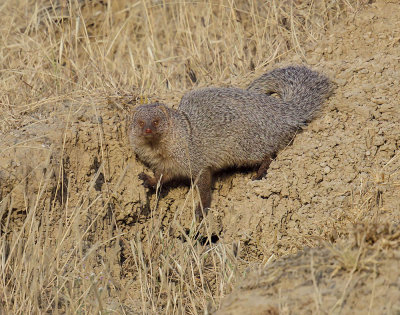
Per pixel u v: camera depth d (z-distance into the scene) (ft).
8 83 40.55
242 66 41.42
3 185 29.58
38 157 30.58
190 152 32.91
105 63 42.96
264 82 36.68
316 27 42.57
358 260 22.53
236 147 33.60
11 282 27.55
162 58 45.39
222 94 34.27
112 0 51.26
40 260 27.71
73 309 25.25
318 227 30.12
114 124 33.68
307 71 36.17
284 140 34.09
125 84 40.60
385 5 40.42
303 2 44.60
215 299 28.07
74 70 42.65
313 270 22.29
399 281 21.49
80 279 27.71
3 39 44.96
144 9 48.57
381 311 20.47
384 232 23.91
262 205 31.68
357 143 32.40
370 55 38.11
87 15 50.03
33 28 47.83
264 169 33.88
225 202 34.19
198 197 33.19
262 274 24.34
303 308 21.15
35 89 39.11
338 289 21.79
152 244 32.19
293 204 31.53
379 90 33.99
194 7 48.29
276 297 22.15
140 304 28.48
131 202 32.71
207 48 43.93
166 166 33.32
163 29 49.03
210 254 31.37
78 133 32.22
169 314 27.63
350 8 41.93
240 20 46.50
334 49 39.17
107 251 31.30
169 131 32.42
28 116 34.58
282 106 34.35
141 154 33.14
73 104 35.01
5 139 31.58
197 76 42.80
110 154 33.19
